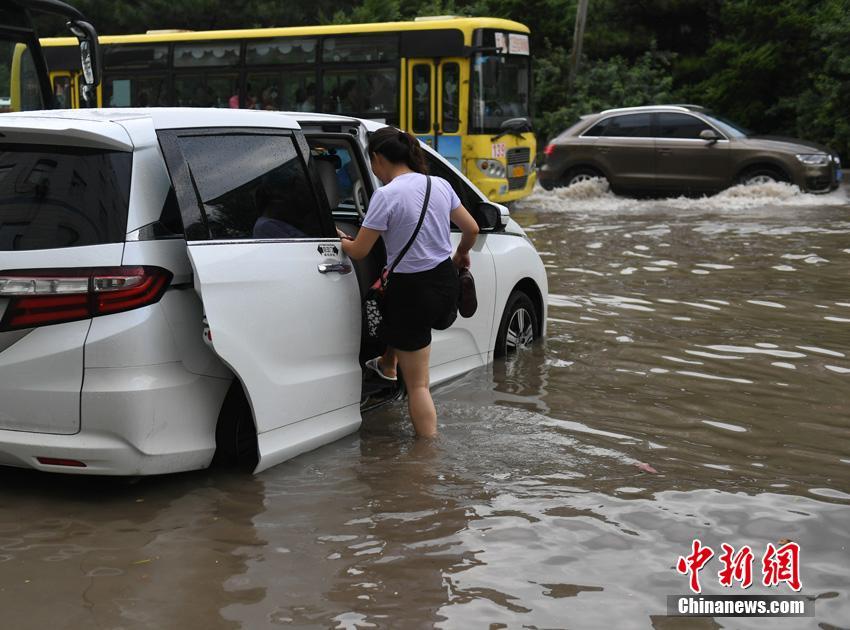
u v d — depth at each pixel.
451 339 6.80
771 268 11.68
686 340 8.21
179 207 4.60
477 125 17.92
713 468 5.27
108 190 4.57
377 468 5.22
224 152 4.95
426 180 5.46
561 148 20.05
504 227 6.98
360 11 31.27
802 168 18.52
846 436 5.83
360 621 3.64
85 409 4.52
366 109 18.75
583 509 4.69
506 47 18.33
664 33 32.41
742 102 27.92
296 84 19.28
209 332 4.60
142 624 3.61
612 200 19.55
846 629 3.64
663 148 19.27
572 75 29.12
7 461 4.72
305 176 5.39
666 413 6.24
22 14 8.62
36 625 3.60
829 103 24.86
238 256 4.80
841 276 11.15
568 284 10.80
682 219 16.36
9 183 4.70
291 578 3.98
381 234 5.45
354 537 4.37
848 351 7.84
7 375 4.57
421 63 18.28
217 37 19.73
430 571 4.05
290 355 5.08
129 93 20.47
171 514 4.62
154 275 4.58
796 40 27.73
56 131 4.55
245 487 4.94
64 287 4.51
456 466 5.26
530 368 7.25
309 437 5.27
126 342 4.50
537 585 3.94
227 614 3.69
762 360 7.57
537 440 5.69
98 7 33.44
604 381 6.95
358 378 5.60
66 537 4.37
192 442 4.79
